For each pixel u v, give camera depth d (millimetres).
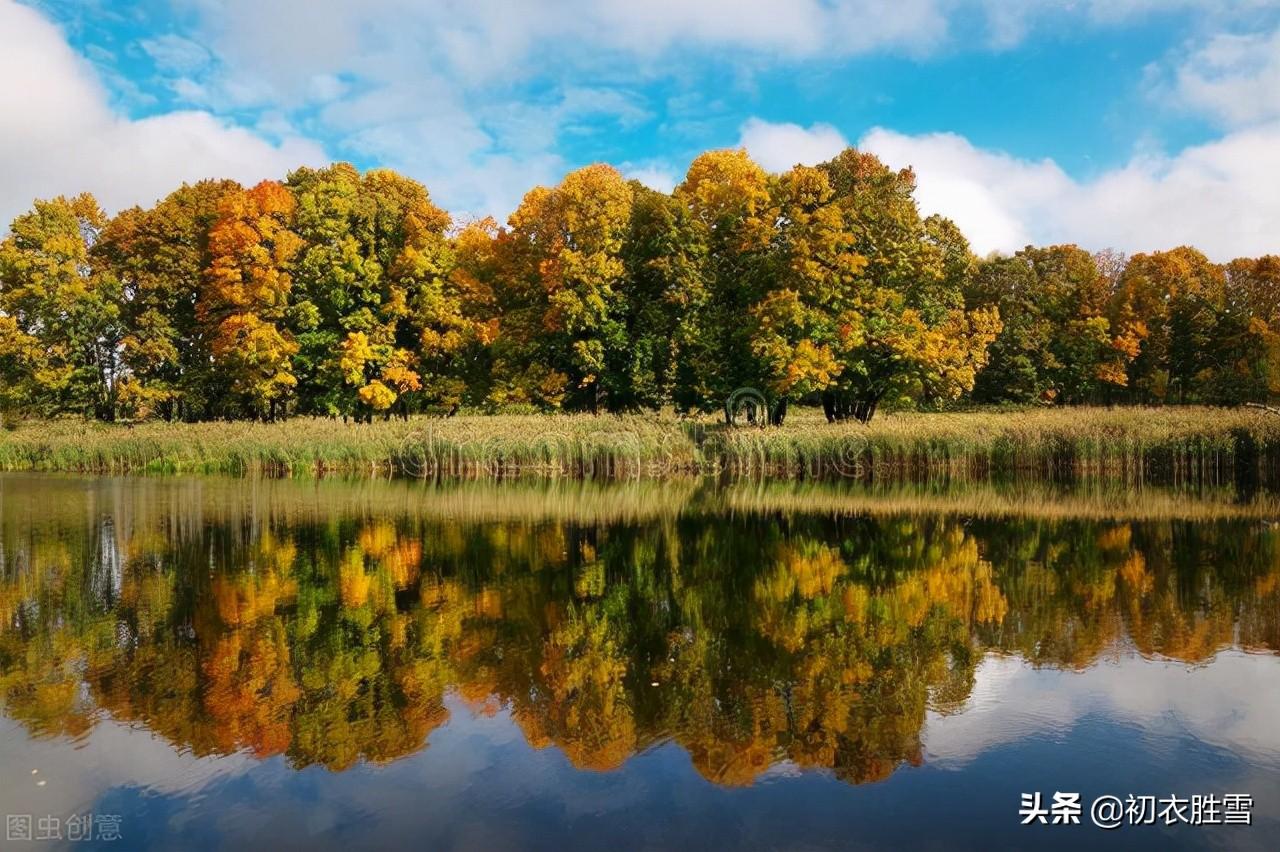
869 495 20406
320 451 26984
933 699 6578
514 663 7523
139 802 4977
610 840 4508
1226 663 7316
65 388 36781
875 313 28828
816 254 27609
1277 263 47094
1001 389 47562
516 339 33250
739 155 31594
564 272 30438
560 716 6297
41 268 35750
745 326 29328
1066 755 5570
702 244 30562
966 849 4434
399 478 25281
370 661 7547
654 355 31562
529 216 33188
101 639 8148
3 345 34844
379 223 34938
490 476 25797
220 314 35656
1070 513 16719
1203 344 48969
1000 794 5043
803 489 21984
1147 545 12898
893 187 30312
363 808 4895
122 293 37281
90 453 27984
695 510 17516
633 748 5730
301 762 5531
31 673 7188
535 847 4434
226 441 27844
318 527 15008
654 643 8125
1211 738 5797
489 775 5336
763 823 4699
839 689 6820
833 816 4777
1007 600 9633
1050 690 6734
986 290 47938
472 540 13711
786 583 10688
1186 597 9633
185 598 9742
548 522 15781
